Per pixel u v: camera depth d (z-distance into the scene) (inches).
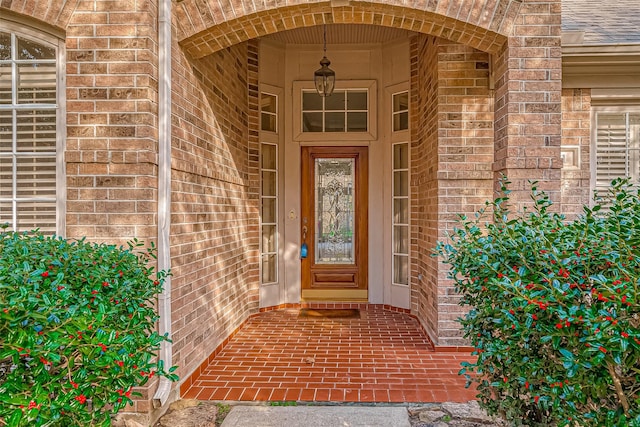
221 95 190.7
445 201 180.9
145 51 127.5
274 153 261.9
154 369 124.7
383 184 259.9
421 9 137.4
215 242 180.7
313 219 269.4
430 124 200.2
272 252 261.6
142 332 96.2
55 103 133.4
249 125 241.4
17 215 133.4
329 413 128.6
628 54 178.2
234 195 211.5
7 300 71.4
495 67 153.6
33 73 133.3
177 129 141.4
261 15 140.9
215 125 181.9
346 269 267.4
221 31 144.3
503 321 82.1
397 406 133.8
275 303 259.4
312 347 189.9
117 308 91.3
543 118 139.3
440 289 181.0
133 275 105.7
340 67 260.1
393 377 155.8
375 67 258.5
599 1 252.1
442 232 180.9
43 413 69.8
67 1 128.5
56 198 132.1
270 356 178.7
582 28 205.0
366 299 264.8
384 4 136.6
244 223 231.3
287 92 262.5
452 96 180.1
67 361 76.1
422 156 221.8
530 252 82.0
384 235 259.9
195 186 157.9
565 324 69.6
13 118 133.6
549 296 72.4
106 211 127.0
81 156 126.9
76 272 95.1
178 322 140.3
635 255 70.8
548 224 87.5
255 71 244.1
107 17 128.3
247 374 159.6
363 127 262.8
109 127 127.5
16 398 67.2
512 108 139.7
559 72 139.2
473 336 96.0
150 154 127.1
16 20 129.1
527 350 80.3
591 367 68.4
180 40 142.8
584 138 190.2
